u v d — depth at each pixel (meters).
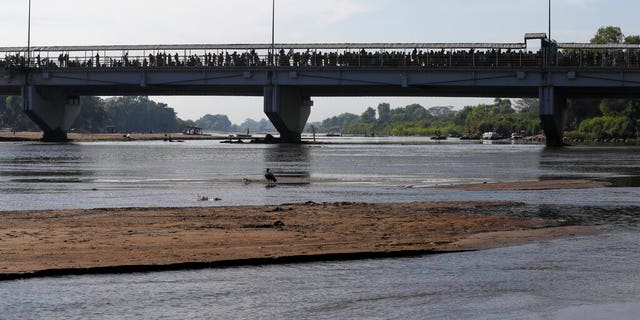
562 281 27.16
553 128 147.75
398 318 23.28
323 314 23.66
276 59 149.75
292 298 25.27
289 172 77.56
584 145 175.88
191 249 31.23
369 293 25.83
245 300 25.08
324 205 45.84
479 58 140.75
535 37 139.38
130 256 29.83
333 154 120.06
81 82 157.88
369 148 153.00
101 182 65.12
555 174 75.06
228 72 150.25
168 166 87.06
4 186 61.06
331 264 29.81
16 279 27.20
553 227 37.78
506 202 48.50
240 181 66.31
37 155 114.25
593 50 144.75
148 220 38.94
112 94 180.62
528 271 28.53
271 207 44.50
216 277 27.77
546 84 138.38
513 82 139.38
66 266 28.22
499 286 26.56
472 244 33.16
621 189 58.41
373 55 145.88
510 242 33.78
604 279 27.38
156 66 152.12
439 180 67.69
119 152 124.94
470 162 96.94
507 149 147.50
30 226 36.66
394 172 78.00
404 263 29.94
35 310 23.86
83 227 36.41
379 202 49.12
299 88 164.62
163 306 24.36
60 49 159.25
